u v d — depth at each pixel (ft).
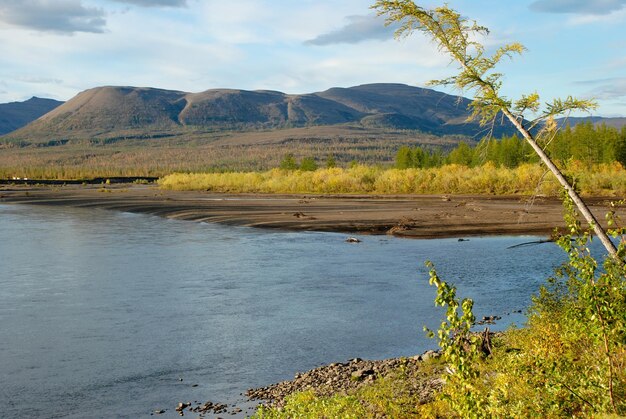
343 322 66.13
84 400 44.50
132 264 107.04
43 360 53.67
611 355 24.06
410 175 299.58
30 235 153.69
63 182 592.60
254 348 57.11
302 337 60.59
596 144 330.34
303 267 102.01
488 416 23.15
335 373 48.60
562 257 108.17
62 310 72.33
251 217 190.19
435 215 179.01
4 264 107.65
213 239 143.02
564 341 29.58
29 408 43.04
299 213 189.47
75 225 179.93
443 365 46.52
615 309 22.79
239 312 71.00
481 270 96.63
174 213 214.90
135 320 67.51
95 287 86.38
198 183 395.96
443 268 98.99
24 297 79.82
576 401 23.53
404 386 41.75
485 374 34.86
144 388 46.88
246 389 46.47
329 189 319.06
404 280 89.30
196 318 68.33
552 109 22.79
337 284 86.99
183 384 47.78
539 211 181.47
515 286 83.97
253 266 103.60
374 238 141.79
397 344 57.77
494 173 279.49
